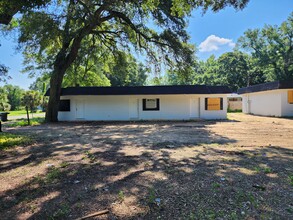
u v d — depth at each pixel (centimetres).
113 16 1488
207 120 1741
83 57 1989
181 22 1429
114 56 1923
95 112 1841
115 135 1005
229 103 3105
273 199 318
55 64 1667
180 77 1753
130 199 326
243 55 4328
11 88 5350
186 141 826
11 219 275
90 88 1789
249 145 739
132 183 392
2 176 439
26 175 444
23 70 2408
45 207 305
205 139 871
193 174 434
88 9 1216
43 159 571
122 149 690
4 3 605
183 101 1828
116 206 305
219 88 1795
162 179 410
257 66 4062
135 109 1839
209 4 759
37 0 620
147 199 325
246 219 266
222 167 477
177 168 477
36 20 1153
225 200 317
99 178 422
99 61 2161
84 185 386
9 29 1213
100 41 1870
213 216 273
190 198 325
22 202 322
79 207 303
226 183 382
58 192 356
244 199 320
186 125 1410
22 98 1664
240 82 4259
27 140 838
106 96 1839
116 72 2150
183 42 1552
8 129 1248
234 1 786
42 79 2639
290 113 1941
